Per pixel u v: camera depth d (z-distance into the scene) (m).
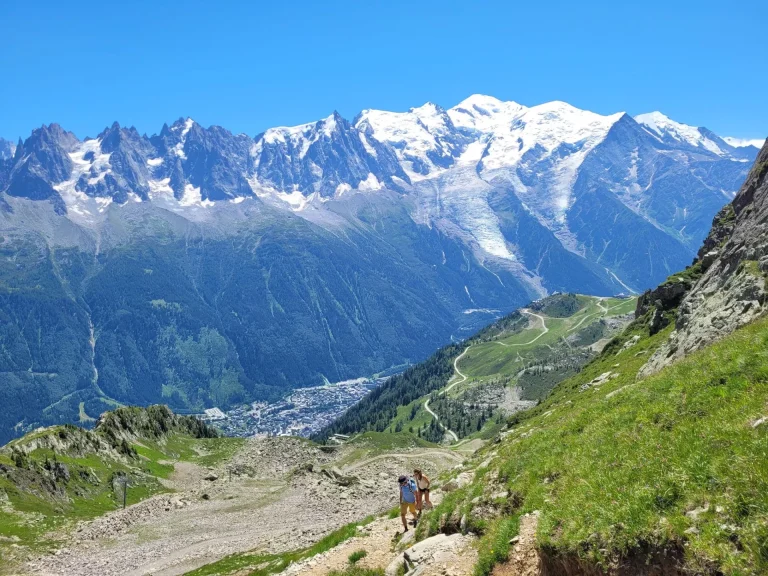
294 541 64.38
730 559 14.29
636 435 23.66
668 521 16.52
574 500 20.92
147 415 163.62
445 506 30.84
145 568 64.88
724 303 55.94
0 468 91.50
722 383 23.27
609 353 119.81
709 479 16.98
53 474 100.50
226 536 76.94
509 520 24.05
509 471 29.83
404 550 29.52
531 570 21.27
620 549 17.17
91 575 63.38
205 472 134.62
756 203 74.06
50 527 80.88
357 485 106.88
